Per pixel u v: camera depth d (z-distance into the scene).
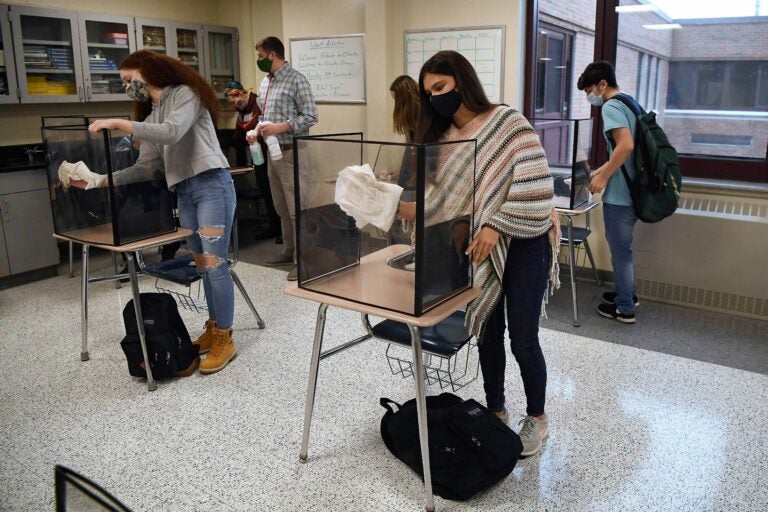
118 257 4.71
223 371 2.87
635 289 3.47
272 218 5.36
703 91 3.78
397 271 1.90
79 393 2.66
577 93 4.33
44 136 2.78
